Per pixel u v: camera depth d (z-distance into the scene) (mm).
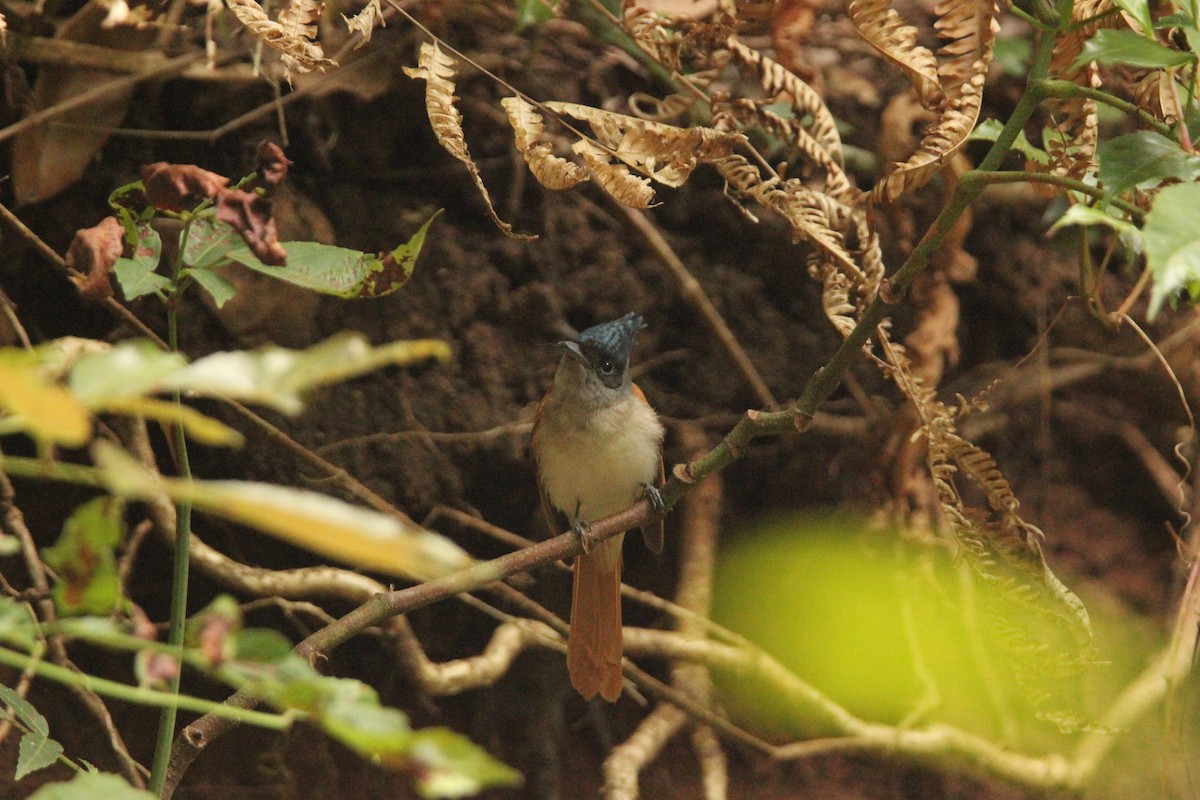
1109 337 10773
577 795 10352
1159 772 10008
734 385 10195
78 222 8719
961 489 11023
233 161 9070
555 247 9852
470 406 9641
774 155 9727
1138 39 4340
